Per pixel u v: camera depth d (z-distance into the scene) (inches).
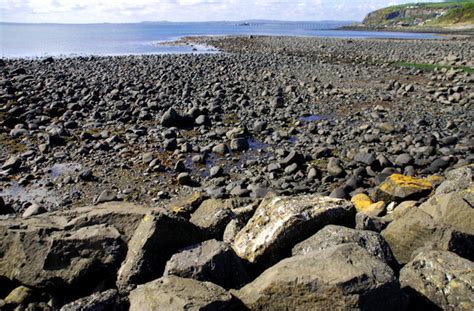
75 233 225.0
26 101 688.4
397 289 163.8
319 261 175.9
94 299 179.0
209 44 2493.8
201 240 240.1
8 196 382.3
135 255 208.2
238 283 199.6
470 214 233.3
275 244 222.4
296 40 2630.4
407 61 1411.2
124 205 267.4
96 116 632.4
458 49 1763.0
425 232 226.8
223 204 293.0
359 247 185.0
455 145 508.4
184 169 446.9
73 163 457.7
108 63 1302.9
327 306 159.9
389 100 777.6
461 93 805.9
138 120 624.4
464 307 173.5
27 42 2844.5
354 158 456.8
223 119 640.4
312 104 749.9
